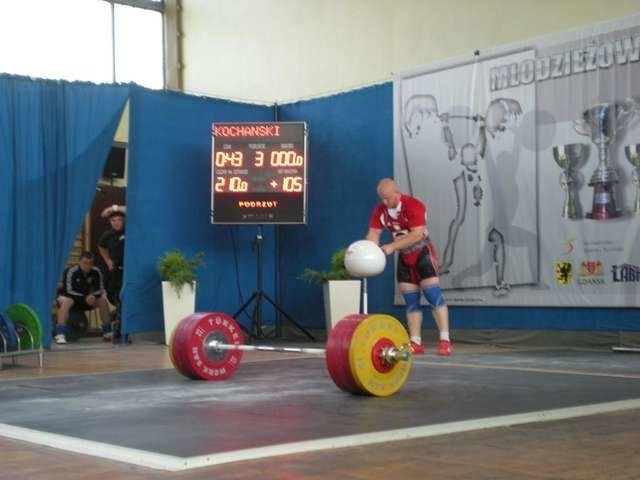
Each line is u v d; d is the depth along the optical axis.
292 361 7.11
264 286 11.11
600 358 7.25
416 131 9.91
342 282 9.80
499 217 9.14
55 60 12.91
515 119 9.02
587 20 9.01
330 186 10.76
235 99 12.89
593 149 8.41
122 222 10.63
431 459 2.98
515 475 2.72
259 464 2.92
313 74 11.89
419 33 10.63
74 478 2.77
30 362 7.32
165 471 2.84
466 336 9.42
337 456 3.04
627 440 3.32
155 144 10.09
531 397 4.57
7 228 8.85
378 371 4.63
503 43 9.76
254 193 9.99
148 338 9.98
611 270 8.27
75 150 9.33
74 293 10.27
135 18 13.59
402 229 7.38
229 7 13.02
